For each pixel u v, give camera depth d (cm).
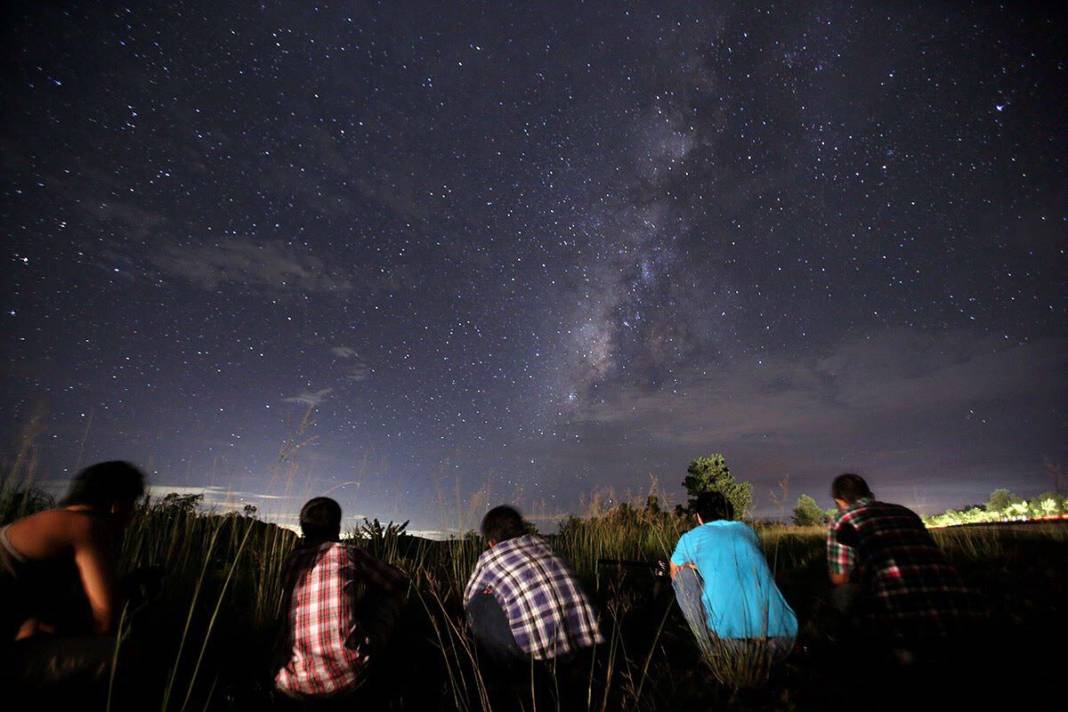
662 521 774
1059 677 279
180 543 416
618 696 293
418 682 315
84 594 214
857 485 357
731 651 312
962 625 283
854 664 318
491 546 338
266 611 368
